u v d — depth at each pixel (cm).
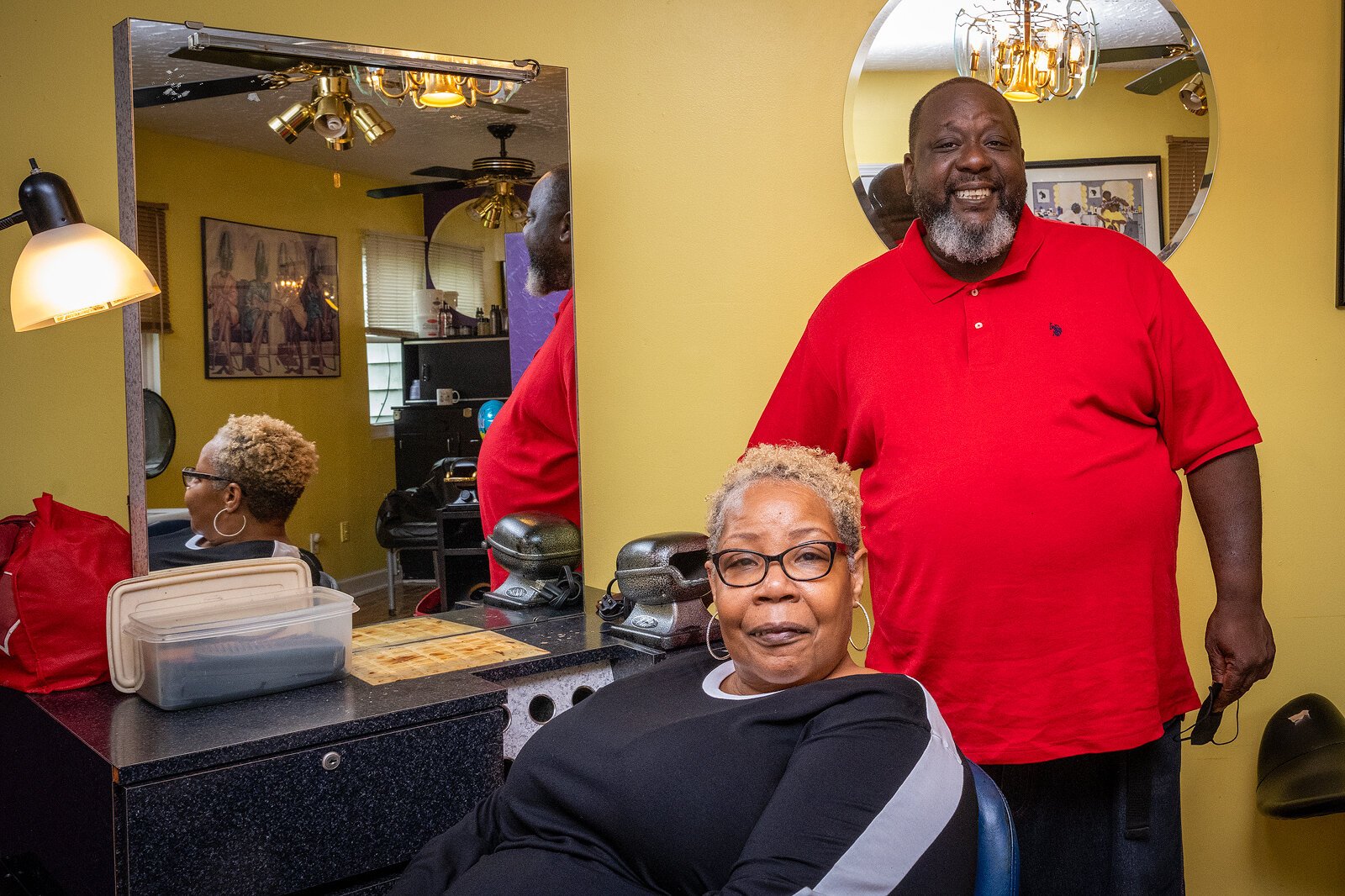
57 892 175
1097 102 234
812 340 200
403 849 167
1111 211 235
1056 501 168
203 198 198
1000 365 175
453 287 224
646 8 240
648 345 244
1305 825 243
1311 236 240
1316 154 239
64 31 217
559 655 196
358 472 216
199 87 198
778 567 137
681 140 242
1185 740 230
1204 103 235
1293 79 238
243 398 203
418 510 222
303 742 157
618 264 242
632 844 131
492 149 225
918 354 182
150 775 145
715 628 203
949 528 172
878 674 133
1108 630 168
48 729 170
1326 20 238
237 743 152
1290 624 242
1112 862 179
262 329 205
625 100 241
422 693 175
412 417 221
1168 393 180
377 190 216
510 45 237
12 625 181
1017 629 170
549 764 142
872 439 190
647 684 151
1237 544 177
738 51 241
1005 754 171
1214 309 238
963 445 174
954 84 185
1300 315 240
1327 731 223
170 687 167
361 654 200
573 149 240
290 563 199
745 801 126
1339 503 242
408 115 218
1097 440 172
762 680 139
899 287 189
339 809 160
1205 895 243
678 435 245
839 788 116
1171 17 233
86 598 183
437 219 222
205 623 172
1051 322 176
